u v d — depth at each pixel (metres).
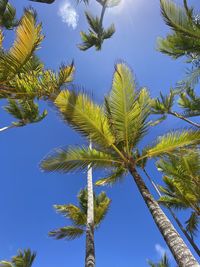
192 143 9.16
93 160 9.39
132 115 9.26
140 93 9.90
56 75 8.88
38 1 8.20
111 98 9.27
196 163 11.88
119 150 9.57
